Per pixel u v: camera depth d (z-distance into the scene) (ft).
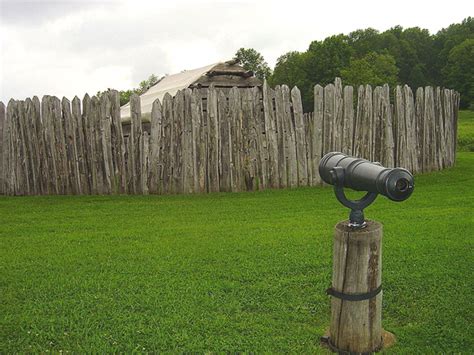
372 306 12.39
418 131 44.50
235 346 13.02
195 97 36.32
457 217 26.50
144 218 28.14
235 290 16.69
